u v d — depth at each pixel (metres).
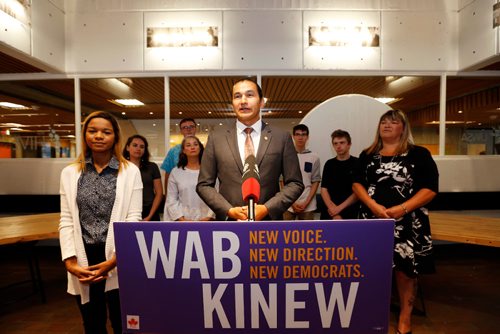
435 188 1.80
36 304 2.63
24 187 3.80
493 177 3.78
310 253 0.60
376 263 0.61
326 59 3.60
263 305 0.61
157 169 2.90
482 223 2.37
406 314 1.94
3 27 2.79
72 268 1.40
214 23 3.58
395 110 1.92
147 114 5.58
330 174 2.58
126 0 3.59
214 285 0.61
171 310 0.62
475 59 3.38
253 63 3.60
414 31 3.62
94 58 3.65
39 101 4.28
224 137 1.43
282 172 1.43
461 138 3.99
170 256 0.61
